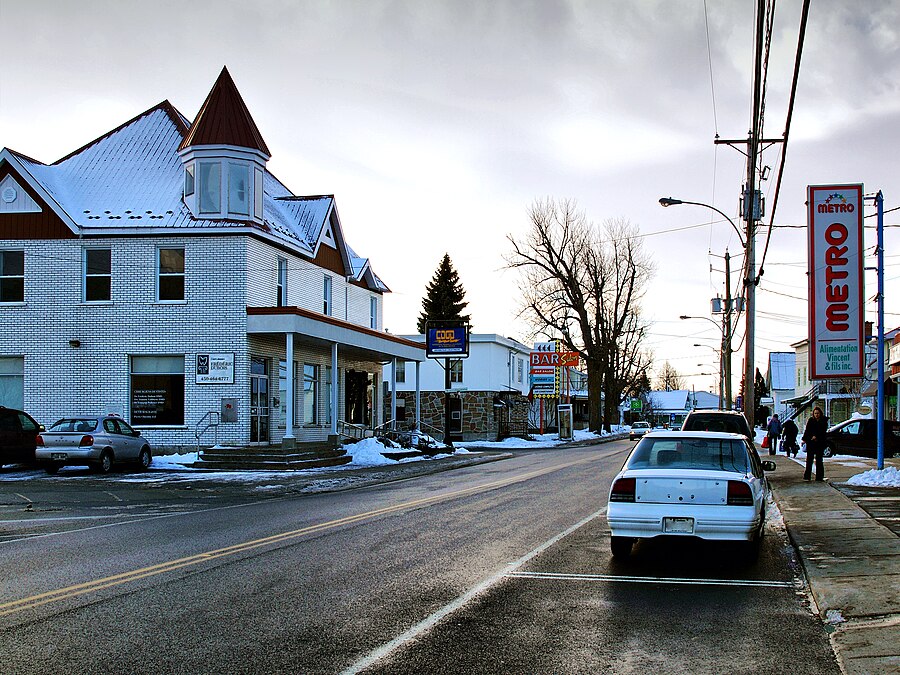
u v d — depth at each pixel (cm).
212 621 740
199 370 2758
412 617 759
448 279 7925
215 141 2795
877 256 2333
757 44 1316
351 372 3734
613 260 6500
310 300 3309
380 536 1239
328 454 2883
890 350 3556
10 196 2834
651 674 605
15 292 2844
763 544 1203
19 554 1091
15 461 2398
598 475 2433
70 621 739
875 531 1230
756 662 634
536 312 6034
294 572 960
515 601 827
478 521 1409
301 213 3447
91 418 2420
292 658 634
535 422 7038
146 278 2795
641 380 10094
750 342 2570
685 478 1023
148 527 1359
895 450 3173
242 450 2619
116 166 3080
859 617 757
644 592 875
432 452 3566
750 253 2491
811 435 2105
